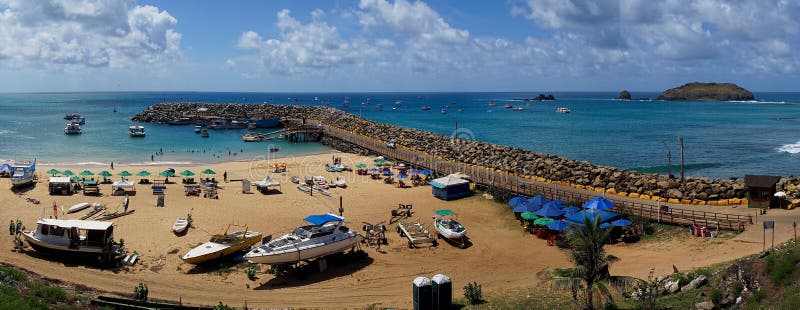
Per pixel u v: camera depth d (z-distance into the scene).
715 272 23.92
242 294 27.44
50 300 22.92
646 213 38.84
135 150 87.19
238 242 32.81
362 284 29.06
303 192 51.88
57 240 31.42
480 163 65.88
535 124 157.88
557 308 23.19
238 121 130.88
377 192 52.28
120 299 24.45
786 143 104.44
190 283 28.73
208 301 26.19
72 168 66.81
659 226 36.69
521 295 26.05
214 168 67.44
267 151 87.50
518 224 40.72
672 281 24.00
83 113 186.50
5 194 47.78
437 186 48.75
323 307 25.59
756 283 20.03
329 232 32.66
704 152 92.62
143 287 25.11
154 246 34.28
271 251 30.44
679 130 135.75
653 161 83.06
